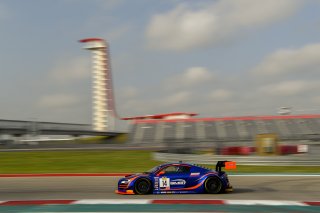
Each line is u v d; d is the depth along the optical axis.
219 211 8.77
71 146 55.72
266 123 93.19
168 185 11.79
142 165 24.02
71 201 10.59
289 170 20.84
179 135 88.62
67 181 17.05
